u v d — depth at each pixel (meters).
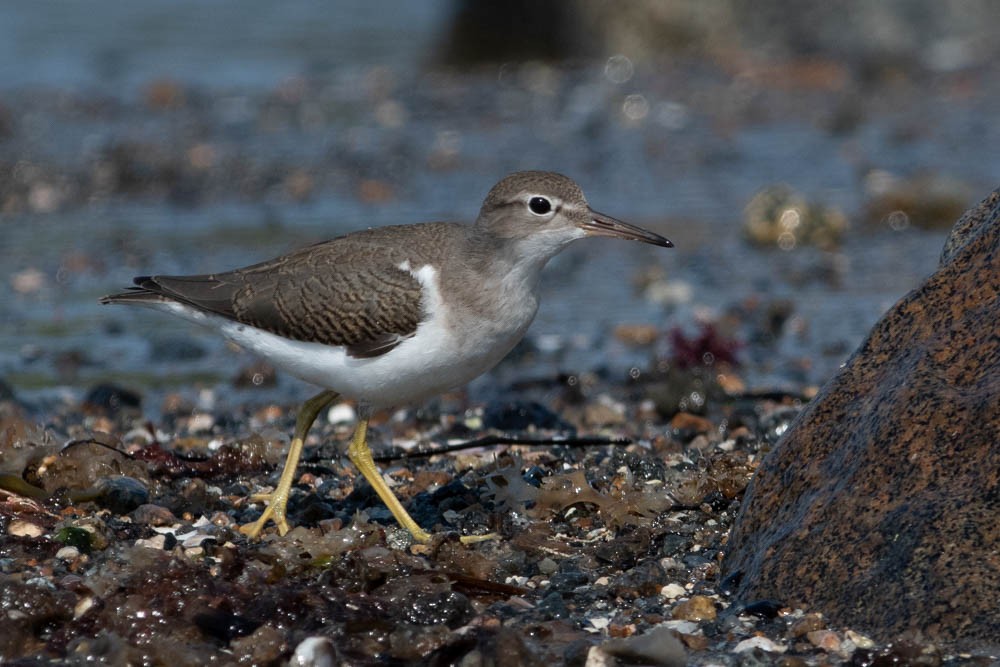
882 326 8.73
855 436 8.23
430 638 7.69
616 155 28.20
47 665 7.56
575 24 37.41
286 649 7.61
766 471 8.64
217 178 26.02
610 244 22.31
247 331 9.93
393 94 33.81
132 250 21.34
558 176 9.85
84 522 9.38
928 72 35.00
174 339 17.36
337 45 39.59
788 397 14.13
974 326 8.26
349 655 7.69
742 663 7.48
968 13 36.62
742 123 30.91
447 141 29.23
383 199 24.66
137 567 8.41
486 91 34.16
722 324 17.48
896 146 28.27
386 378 9.59
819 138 29.30
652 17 37.06
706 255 21.34
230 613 8.03
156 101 32.38
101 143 28.12
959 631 7.24
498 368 16.19
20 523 9.38
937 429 7.90
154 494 10.41
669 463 11.04
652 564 8.77
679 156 28.06
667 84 34.41
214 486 10.97
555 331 17.67
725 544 9.03
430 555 9.05
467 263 9.51
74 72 35.38
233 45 39.41
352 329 9.47
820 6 36.66
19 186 25.06
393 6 45.66
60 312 18.59
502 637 7.56
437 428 13.49
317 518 10.27
